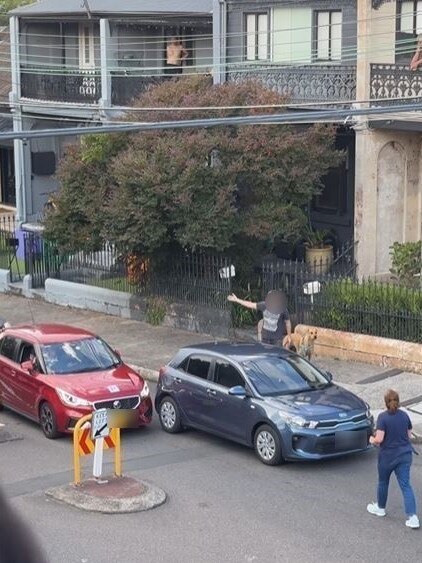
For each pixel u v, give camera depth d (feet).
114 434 39.01
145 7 98.94
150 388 59.41
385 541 32.32
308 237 79.97
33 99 108.27
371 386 55.31
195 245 65.98
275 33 84.84
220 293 70.64
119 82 100.07
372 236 77.15
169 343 70.08
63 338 51.44
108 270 83.10
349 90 77.97
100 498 36.45
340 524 34.14
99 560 30.63
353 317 62.03
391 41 75.87
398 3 75.87
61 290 86.74
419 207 79.41
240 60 88.07
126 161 65.82
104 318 80.12
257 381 43.78
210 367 46.19
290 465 42.29
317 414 41.27
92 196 70.90
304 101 81.35
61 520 34.81
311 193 68.74
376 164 76.48
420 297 59.41
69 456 44.50
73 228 73.05
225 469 41.75
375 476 40.45
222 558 30.76
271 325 60.75
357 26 76.02
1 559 5.28
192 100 68.95
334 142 78.18
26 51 110.01
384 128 75.36
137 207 66.28
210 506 36.45
